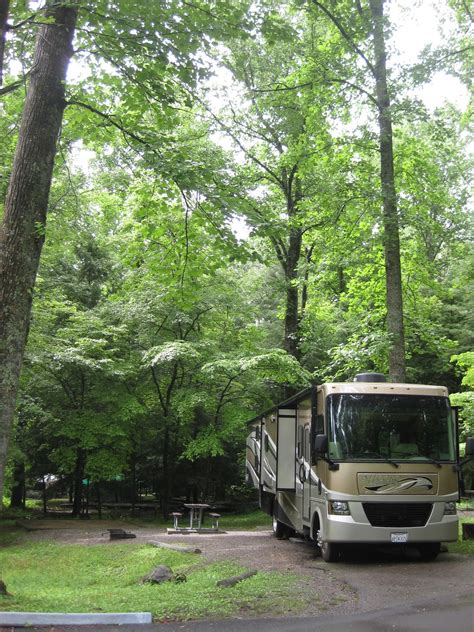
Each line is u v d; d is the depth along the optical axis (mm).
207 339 24172
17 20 9602
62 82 8914
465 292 29328
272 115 23234
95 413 24438
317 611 7023
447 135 15844
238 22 9609
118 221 23328
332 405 11250
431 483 10727
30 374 21406
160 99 10133
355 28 15898
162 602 7473
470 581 8695
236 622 6488
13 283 8055
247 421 22141
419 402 11367
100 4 8906
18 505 28906
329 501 10680
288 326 25953
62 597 8094
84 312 25297
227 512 30406
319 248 22703
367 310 19500
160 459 29688
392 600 7547
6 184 12602
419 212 18234
